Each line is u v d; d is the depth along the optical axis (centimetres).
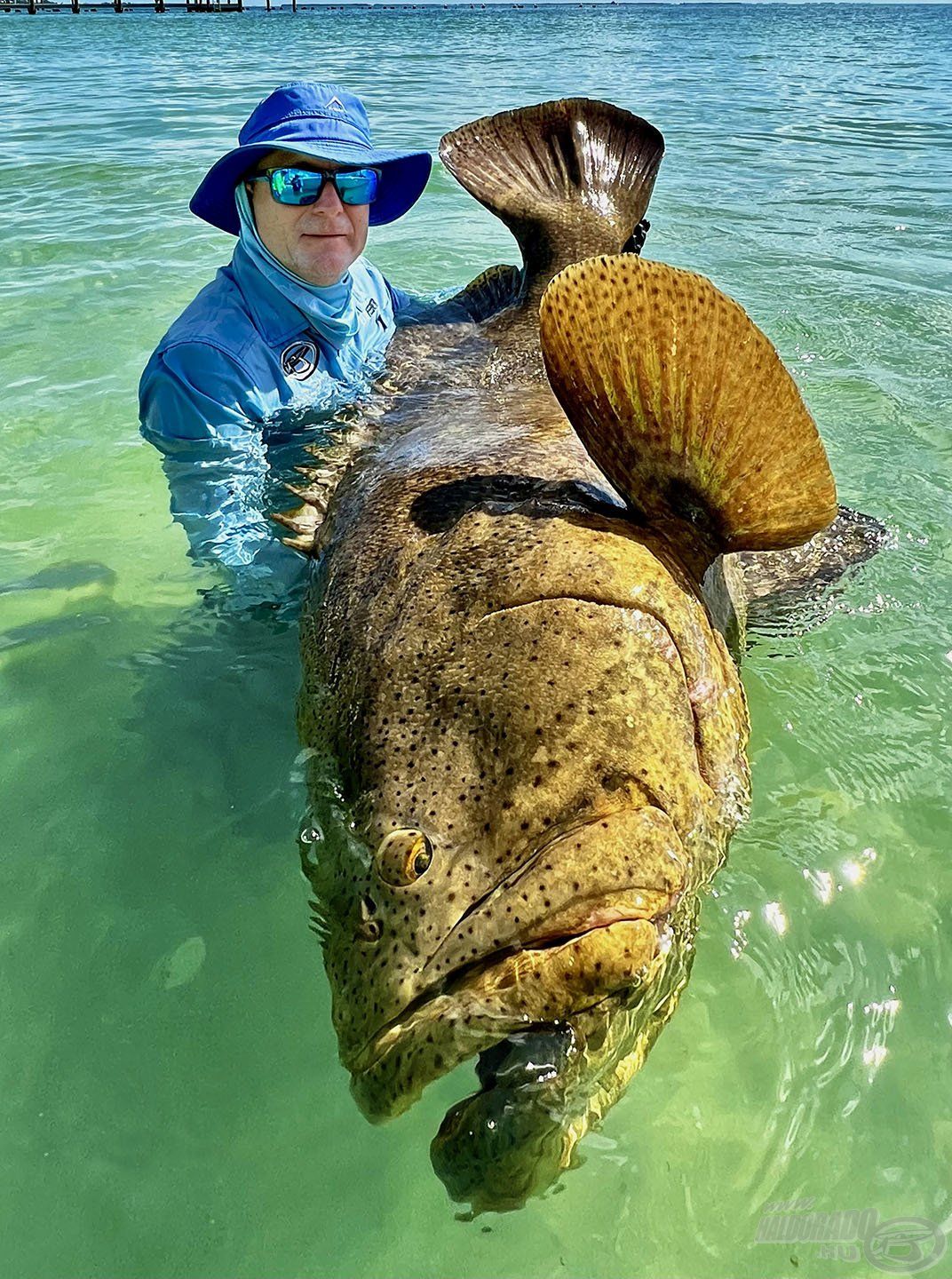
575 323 85
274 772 117
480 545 92
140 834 110
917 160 425
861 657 129
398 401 152
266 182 158
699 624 92
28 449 186
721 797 89
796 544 94
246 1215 79
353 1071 76
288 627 138
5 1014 92
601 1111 76
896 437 184
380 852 76
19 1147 83
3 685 131
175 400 158
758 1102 86
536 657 82
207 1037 91
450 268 275
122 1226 79
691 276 81
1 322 236
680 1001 91
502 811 77
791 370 210
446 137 189
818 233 310
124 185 361
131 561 157
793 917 98
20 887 104
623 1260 77
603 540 89
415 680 85
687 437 87
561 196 181
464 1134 69
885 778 113
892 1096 86
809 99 633
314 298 164
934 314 241
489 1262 77
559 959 71
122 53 980
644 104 604
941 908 99
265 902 102
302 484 134
